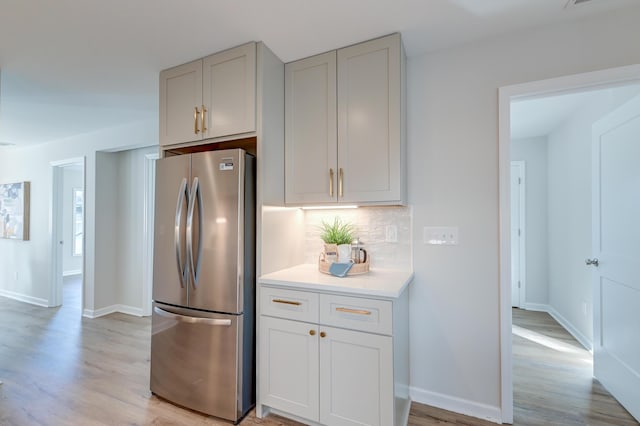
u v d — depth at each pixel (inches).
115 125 147.6
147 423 76.2
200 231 78.9
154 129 138.6
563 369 102.0
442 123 83.1
